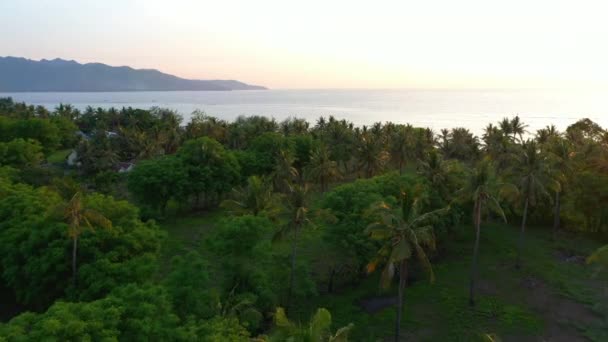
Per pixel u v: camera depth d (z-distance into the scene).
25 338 19.67
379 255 35.09
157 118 153.88
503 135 85.81
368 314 42.31
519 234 62.88
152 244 38.84
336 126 110.81
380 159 88.19
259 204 48.16
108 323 21.91
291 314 42.16
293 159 83.25
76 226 33.94
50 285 35.25
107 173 83.62
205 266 32.78
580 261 53.66
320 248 56.75
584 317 41.22
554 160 58.88
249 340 25.94
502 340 38.00
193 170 72.12
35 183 66.12
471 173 44.28
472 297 43.31
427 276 49.88
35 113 158.00
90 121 157.25
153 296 25.42
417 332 39.28
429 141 116.75
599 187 58.16
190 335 23.84
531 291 46.19
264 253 39.38
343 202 48.56
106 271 33.12
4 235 36.88
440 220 51.47
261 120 142.25
